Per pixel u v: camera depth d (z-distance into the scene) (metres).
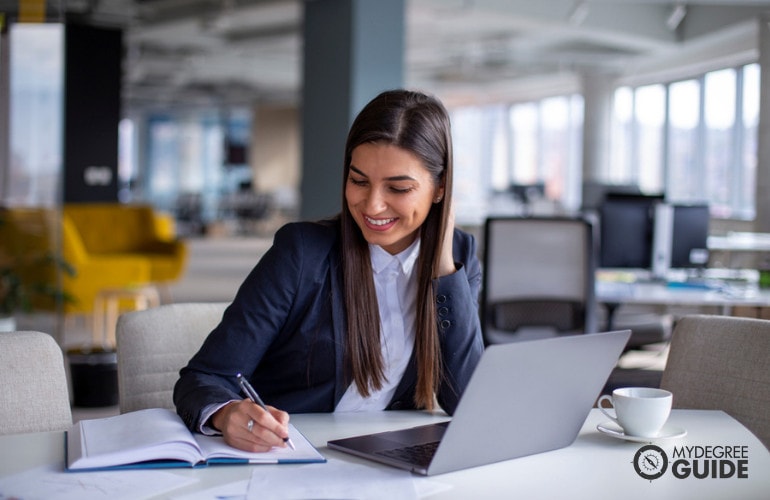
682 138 15.55
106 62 10.91
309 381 1.82
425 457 1.44
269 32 15.38
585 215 7.13
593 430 1.67
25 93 5.64
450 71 18.86
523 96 20.59
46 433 1.58
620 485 1.34
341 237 1.82
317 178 9.08
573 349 1.45
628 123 17.23
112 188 11.03
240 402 1.50
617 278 5.25
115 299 8.48
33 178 5.73
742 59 13.65
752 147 13.61
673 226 5.26
